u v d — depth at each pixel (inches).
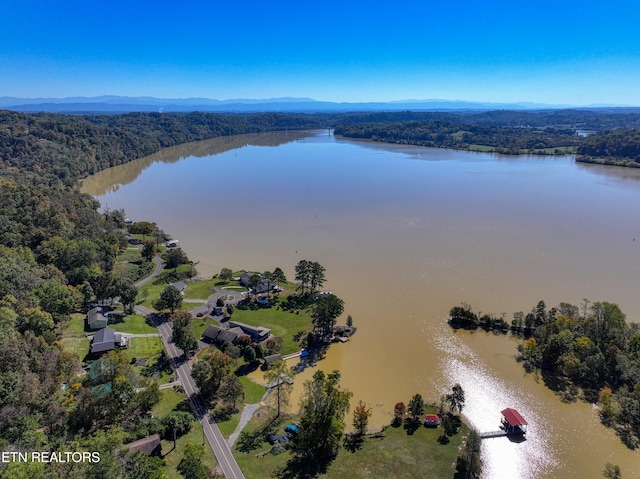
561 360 3513.8
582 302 4517.7
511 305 4532.5
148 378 3348.9
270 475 2470.5
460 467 2504.9
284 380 3112.7
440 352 3838.6
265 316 4384.8
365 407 3154.5
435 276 5201.8
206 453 2613.2
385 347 3909.9
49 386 2691.9
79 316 4222.4
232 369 3341.5
